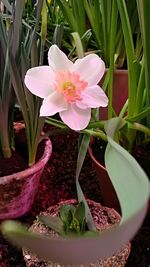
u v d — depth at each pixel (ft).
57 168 1.02
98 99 0.72
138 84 0.83
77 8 1.07
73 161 1.04
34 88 0.71
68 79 0.71
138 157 0.89
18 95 0.75
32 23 0.98
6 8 0.84
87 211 0.71
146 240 0.84
